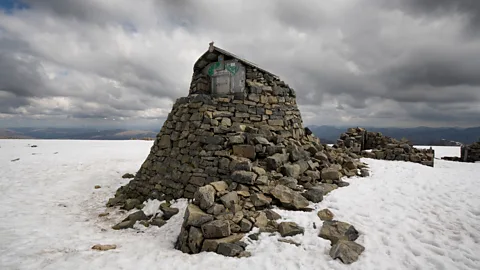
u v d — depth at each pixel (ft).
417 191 27.53
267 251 17.01
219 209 20.97
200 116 32.22
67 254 17.92
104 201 35.19
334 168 32.07
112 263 16.39
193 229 19.06
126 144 115.85
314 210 22.41
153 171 34.35
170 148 34.09
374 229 19.27
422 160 49.11
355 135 63.98
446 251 16.39
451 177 33.78
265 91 36.86
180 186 29.37
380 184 30.04
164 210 26.48
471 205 23.45
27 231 23.17
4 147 86.33
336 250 16.12
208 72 39.09
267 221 20.36
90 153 77.15
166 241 21.26
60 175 48.26
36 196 36.27
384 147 57.72
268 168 27.89
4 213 28.60
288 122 38.04
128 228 24.98
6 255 17.53
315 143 40.68
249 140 29.71
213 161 28.71
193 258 17.02
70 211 30.76
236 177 25.05
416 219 20.84
